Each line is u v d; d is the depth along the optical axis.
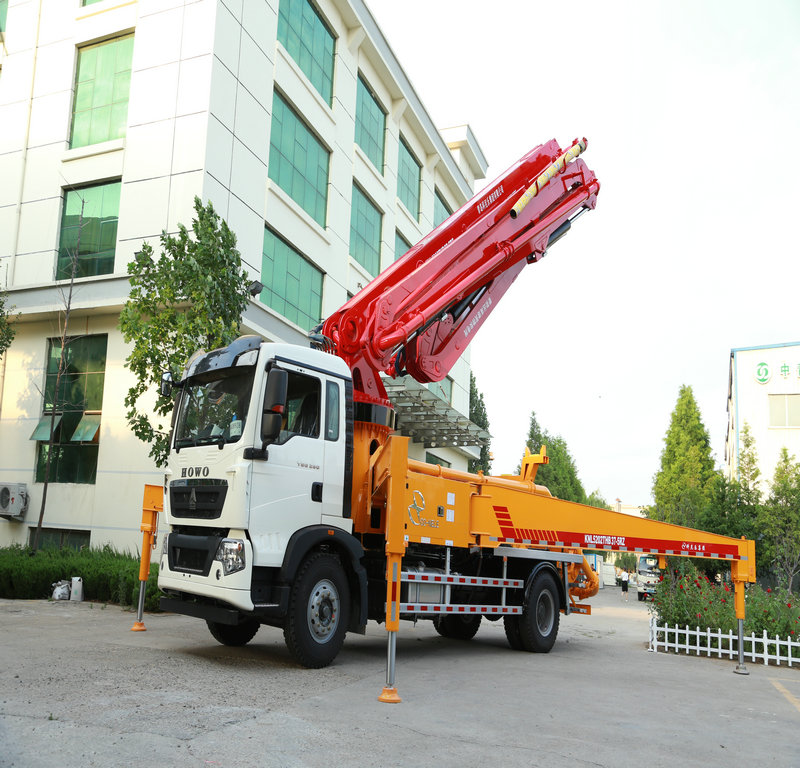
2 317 15.45
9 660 6.48
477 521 8.74
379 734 4.77
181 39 15.27
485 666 8.08
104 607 11.29
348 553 7.43
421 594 8.04
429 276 9.29
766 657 9.50
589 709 6.00
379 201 24.19
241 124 15.82
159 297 11.67
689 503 32.78
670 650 10.52
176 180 14.73
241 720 4.87
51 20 17.09
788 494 27.50
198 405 7.48
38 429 15.92
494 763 4.31
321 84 20.42
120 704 5.09
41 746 4.05
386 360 8.73
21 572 11.99
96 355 15.77
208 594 6.69
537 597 9.72
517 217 10.30
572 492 59.69
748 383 34.09
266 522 6.72
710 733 5.42
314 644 6.93
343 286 20.98
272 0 17.33
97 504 14.95
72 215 16.12
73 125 16.56
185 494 7.22
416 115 26.95
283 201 17.55
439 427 21.30
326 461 7.40
